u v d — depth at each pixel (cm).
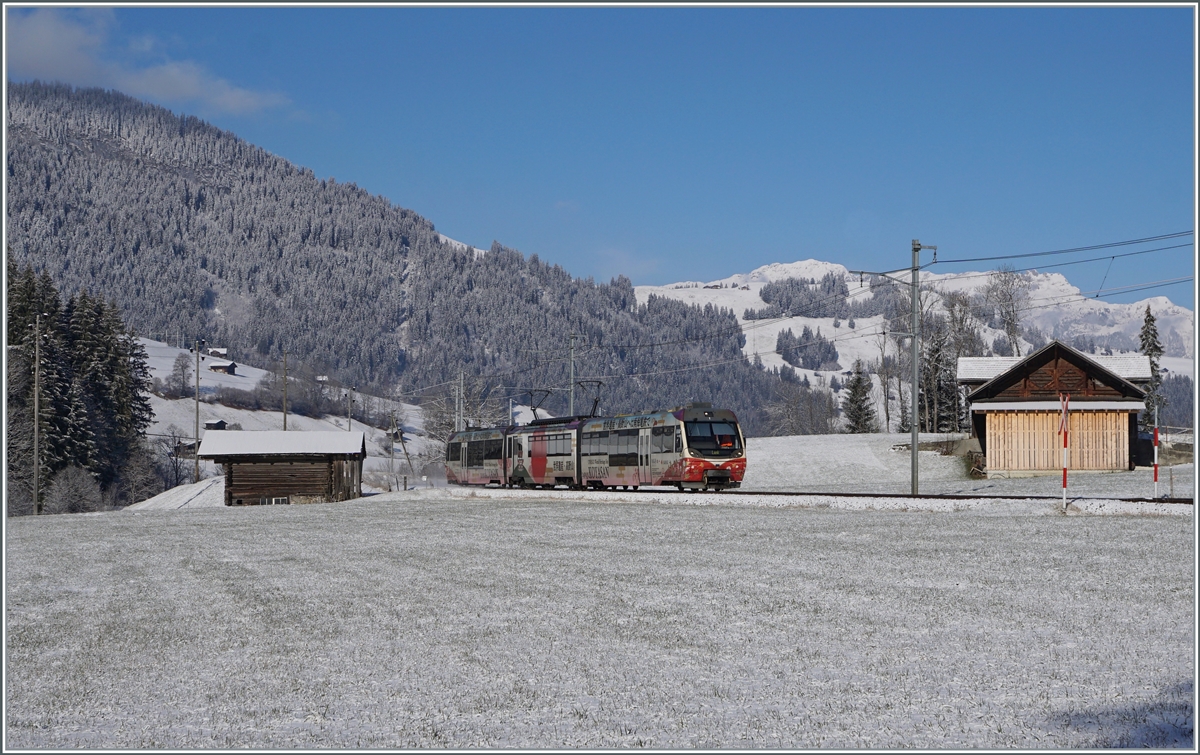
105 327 9512
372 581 1898
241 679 1155
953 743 867
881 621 1374
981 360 7381
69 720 1015
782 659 1174
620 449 4872
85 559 2453
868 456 7788
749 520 3017
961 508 3228
